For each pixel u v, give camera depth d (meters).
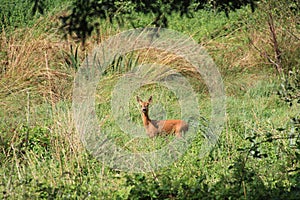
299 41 30.16
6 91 27.00
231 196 14.77
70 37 36.16
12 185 16.03
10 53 30.16
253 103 25.36
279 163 17.53
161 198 15.26
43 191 15.64
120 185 16.45
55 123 20.30
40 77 28.12
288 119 21.61
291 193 14.69
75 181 16.39
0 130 21.00
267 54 30.59
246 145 19.36
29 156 18.86
